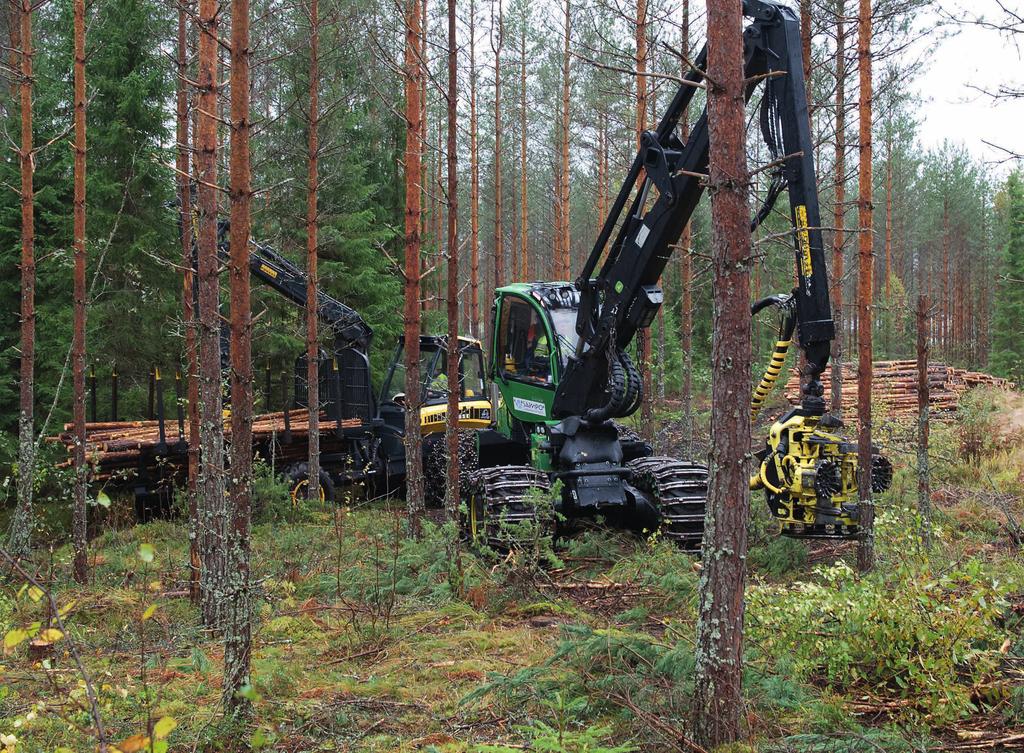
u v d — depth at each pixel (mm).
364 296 19516
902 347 35938
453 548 8781
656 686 5301
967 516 10922
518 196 37750
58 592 8516
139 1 17172
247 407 5383
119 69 17281
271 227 18812
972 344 45406
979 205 46844
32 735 5086
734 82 4738
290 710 5477
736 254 4742
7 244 17891
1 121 17797
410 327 10148
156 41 16938
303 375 16953
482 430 12789
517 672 5902
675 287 26219
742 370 4738
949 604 5738
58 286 17344
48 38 18344
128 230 17312
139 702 5402
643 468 10398
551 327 10852
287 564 9539
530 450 11430
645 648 5762
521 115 28125
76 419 9406
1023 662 5754
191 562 8367
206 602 7688
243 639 5293
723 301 4758
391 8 13156
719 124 4750
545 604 7965
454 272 9367
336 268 19000
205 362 7789
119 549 10688
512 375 11594
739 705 4676
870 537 8602
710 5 4773
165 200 17578
